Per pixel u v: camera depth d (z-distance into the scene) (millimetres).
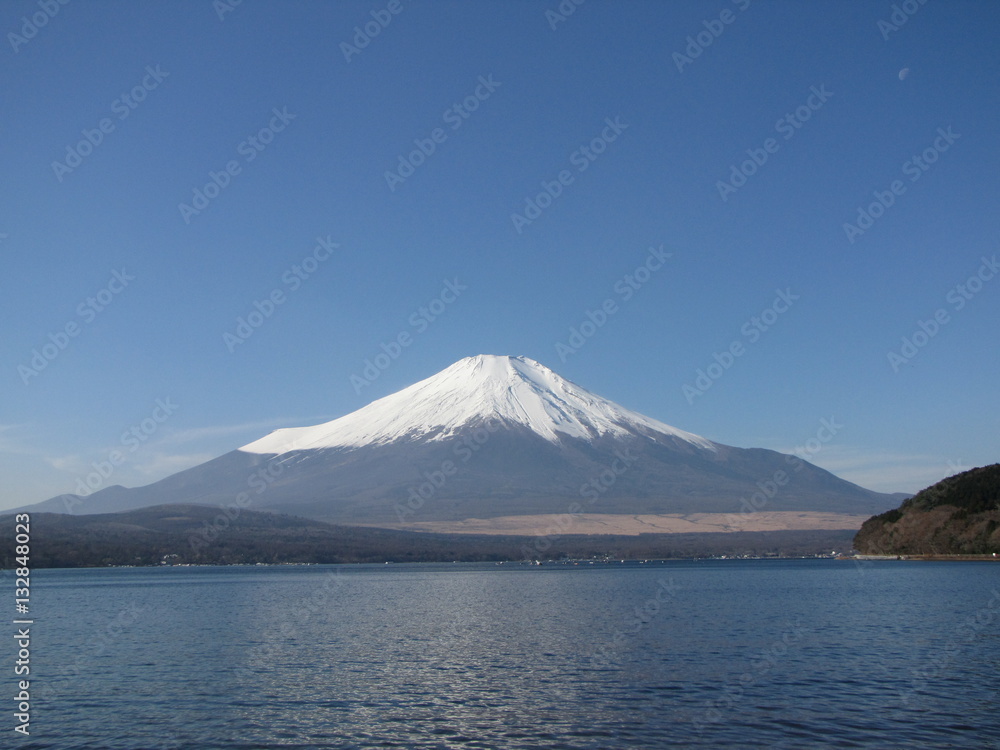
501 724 35375
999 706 37219
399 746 32344
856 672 45219
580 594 114750
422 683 44125
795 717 35719
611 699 39594
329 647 58406
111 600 112250
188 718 36875
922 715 35812
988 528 168250
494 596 113000
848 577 140250
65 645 61094
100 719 36844
